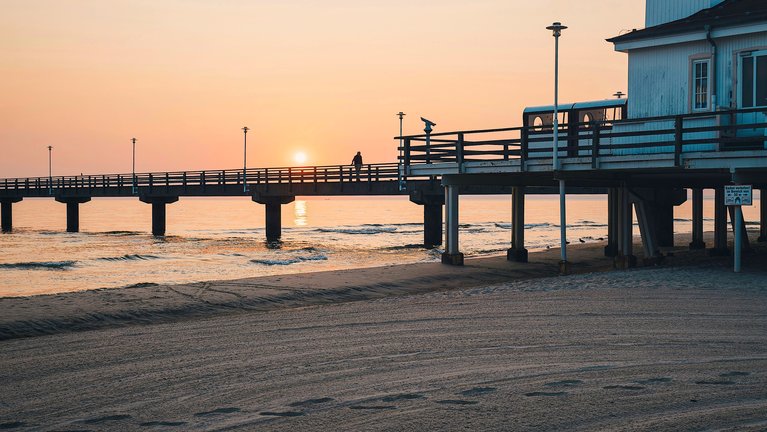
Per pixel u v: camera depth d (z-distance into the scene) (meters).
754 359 10.23
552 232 71.31
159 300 18.05
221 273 34.94
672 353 10.72
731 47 19.67
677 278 18.84
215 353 11.70
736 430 7.19
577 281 19.34
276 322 14.59
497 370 10.01
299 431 7.63
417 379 9.66
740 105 19.52
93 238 63.72
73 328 15.02
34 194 72.38
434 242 48.56
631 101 21.80
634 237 49.62
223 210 199.50
